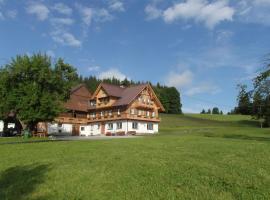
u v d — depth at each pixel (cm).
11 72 6569
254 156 2345
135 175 1983
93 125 10150
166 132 9650
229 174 1925
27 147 3491
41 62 6625
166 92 16925
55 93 6738
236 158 2302
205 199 1602
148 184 1827
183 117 15125
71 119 10012
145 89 9769
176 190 1728
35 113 6384
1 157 2845
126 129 9188
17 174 2200
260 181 1795
